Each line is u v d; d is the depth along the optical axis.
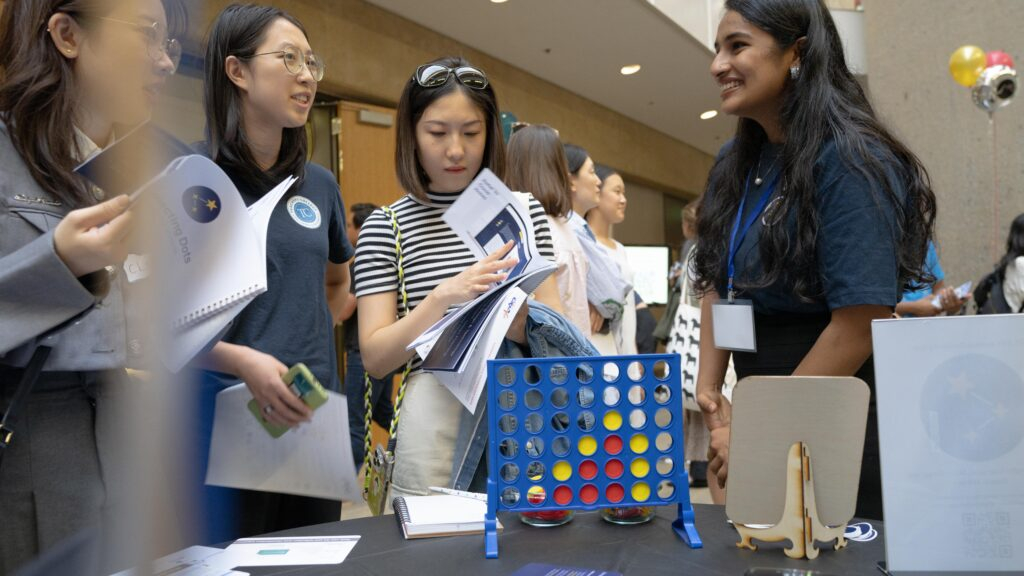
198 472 0.39
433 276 1.51
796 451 0.96
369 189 5.71
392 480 1.47
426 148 1.49
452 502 1.18
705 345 1.67
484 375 1.29
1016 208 4.04
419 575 0.91
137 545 0.33
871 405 1.33
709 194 1.63
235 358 1.24
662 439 1.09
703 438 3.16
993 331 0.91
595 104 9.62
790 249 1.34
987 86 3.75
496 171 1.56
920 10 4.56
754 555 0.96
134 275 0.35
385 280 1.53
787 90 1.41
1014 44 4.04
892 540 0.89
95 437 1.00
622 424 1.08
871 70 4.96
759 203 1.45
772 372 1.45
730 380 2.53
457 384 1.34
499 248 1.45
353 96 5.76
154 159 0.34
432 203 1.55
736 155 1.56
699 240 1.61
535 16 6.54
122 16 0.46
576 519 1.14
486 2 6.12
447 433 1.42
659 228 12.16
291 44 1.43
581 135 9.25
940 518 0.89
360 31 5.75
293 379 1.18
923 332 0.92
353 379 3.34
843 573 0.90
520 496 1.06
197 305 1.03
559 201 2.27
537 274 1.35
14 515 0.95
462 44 6.98
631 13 6.68
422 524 1.06
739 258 1.46
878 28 4.88
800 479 0.96
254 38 1.42
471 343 1.29
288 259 1.48
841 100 1.34
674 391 1.08
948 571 0.88
